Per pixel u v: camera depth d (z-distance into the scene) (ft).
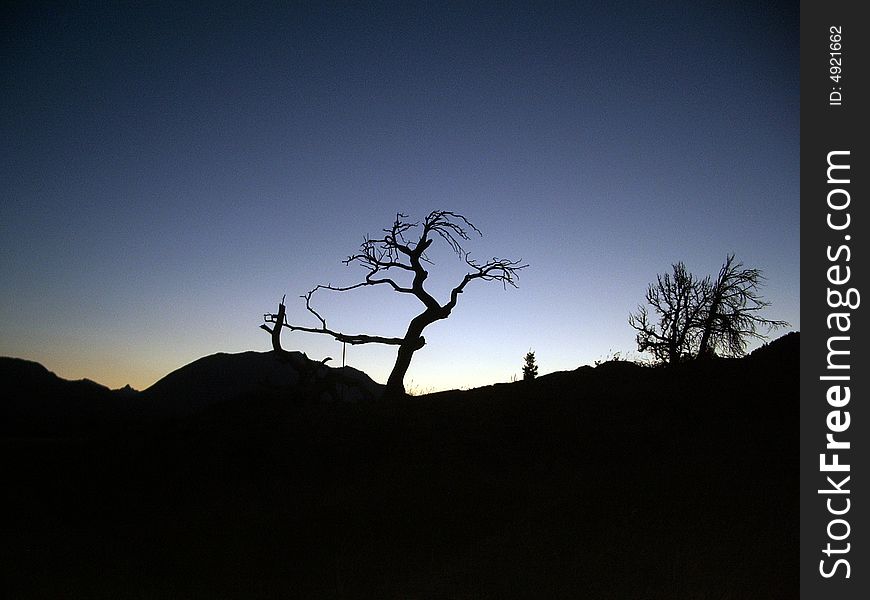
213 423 93.66
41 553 48.57
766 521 44.21
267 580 44.06
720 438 73.36
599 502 51.65
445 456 77.92
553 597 36.86
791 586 35.14
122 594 40.86
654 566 38.52
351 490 64.34
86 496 69.92
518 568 40.70
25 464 78.69
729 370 96.22
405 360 110.52
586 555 41.06
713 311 110.52
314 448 82.74
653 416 86.63
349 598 39.73
